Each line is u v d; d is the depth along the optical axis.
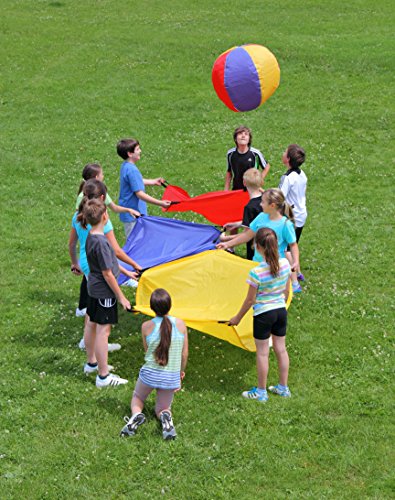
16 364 12.73
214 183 23.28
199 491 9.59
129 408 11.45
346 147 25.83
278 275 11.08
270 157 25.25
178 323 10.62
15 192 22.58
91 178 13.25
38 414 11.26
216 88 17.92
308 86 33.12
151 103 31.75
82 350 13.34
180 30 43.31
